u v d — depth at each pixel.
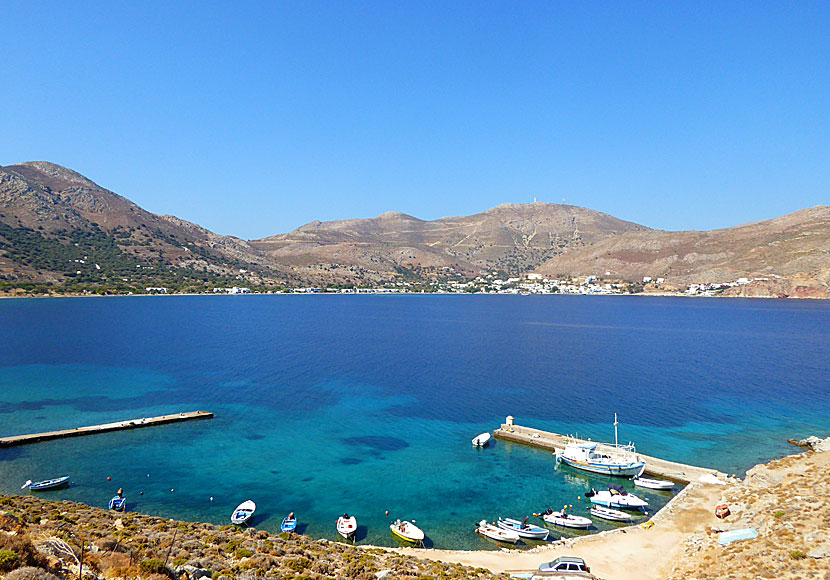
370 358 146.38
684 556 44.44
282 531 49.22
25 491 57.62
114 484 60.41
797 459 64.00
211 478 62.75
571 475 65.38
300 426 83.56
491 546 48.53
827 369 129.62
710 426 83.38
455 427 83.88
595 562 44.28
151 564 23.94
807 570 35.75
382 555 42.41
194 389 107.00
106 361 135.38
